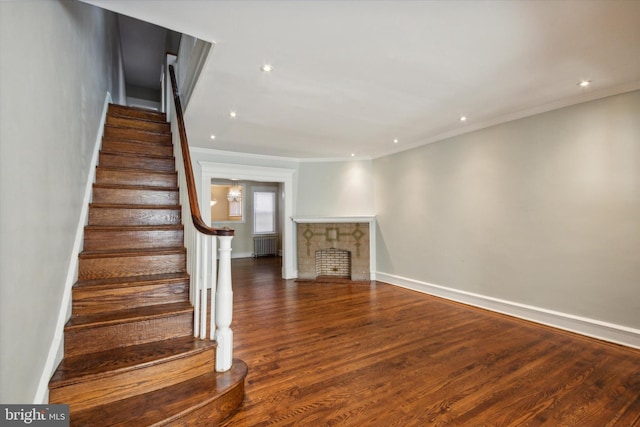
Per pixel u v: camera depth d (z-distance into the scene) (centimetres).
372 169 612
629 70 262
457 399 211
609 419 190
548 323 347
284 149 550
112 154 339
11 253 124
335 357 274
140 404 171
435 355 277
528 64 252
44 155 166
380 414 196
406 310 411
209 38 214
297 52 232
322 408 201
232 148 542
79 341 191
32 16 151
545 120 348
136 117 444
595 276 312
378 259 596
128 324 204
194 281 231
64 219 204
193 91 304
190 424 170
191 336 223
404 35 211
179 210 309
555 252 341
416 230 516
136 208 292
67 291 203
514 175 378
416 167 515
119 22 589
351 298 474
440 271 475
